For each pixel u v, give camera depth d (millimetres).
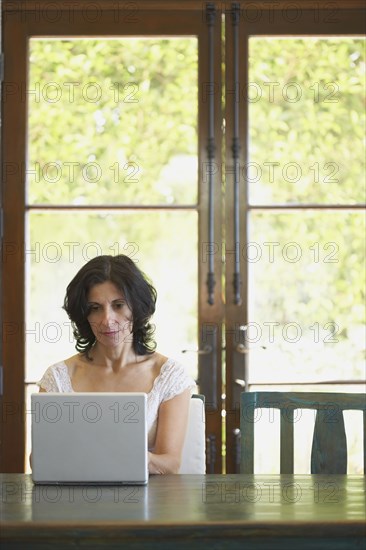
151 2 5164
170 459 3523
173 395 3729
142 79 5184
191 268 5145
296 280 5164
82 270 3742
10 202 5148
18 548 2635
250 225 5152
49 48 5191
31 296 5152
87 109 5184
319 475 3445
